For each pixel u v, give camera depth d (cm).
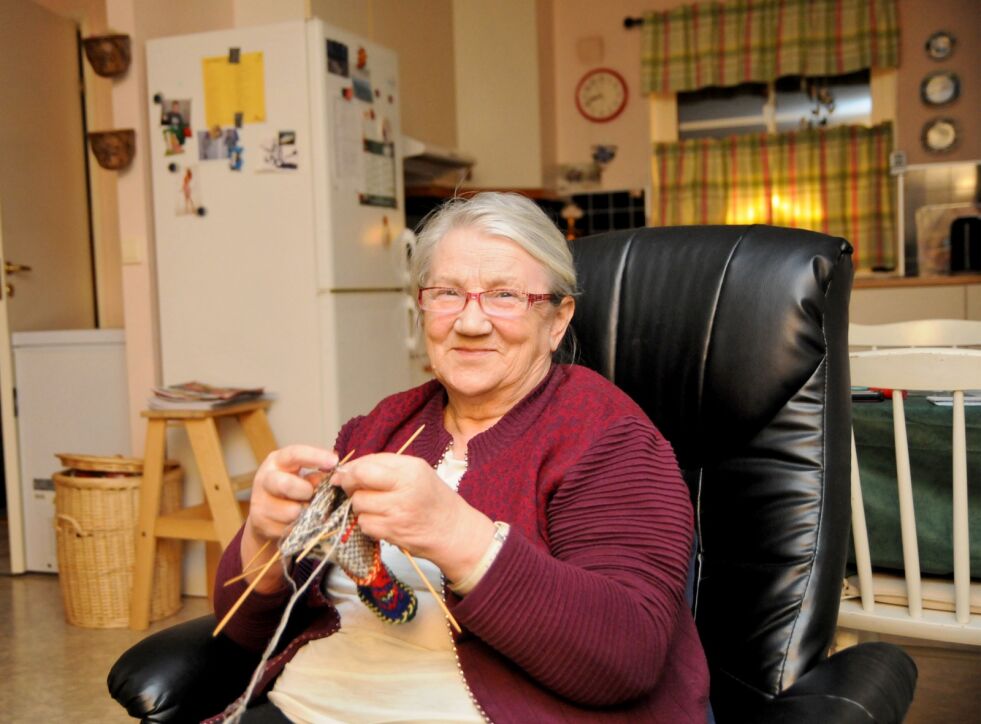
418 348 378
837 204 570
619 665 99
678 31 581
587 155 613
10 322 362
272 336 321
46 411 355
